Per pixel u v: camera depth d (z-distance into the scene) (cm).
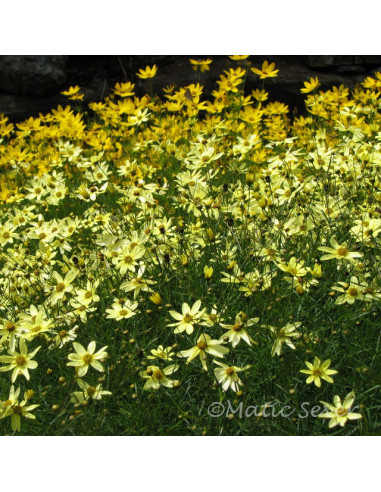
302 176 109
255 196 104
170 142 135
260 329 79
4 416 71
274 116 157
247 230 97
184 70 213
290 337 77
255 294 82
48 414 78
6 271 101
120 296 88
